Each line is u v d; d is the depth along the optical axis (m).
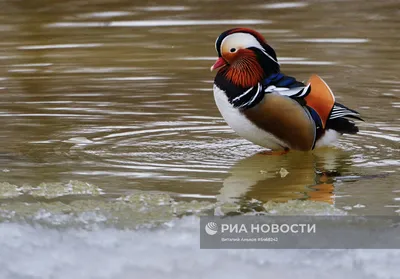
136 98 22.58
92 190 15.12
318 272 11.30
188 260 11.74
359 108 21.36
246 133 17.75
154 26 30.88
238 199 14.64
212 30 30.09
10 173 16.23
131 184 15.55
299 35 29.16
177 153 17.92
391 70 24.86
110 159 17.36
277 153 17.98
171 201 14.48
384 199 14.53
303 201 14.28
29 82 24.05
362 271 11.30
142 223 13.27
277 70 17.78
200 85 23.73
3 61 26.31
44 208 13.99
